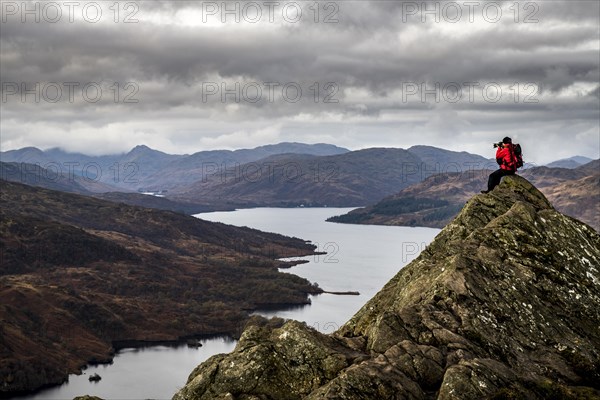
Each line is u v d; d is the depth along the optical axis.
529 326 31.17
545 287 33.84
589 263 36.00
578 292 34.09
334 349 29.03
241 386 27.20
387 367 26.62
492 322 30.73
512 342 30.00
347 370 26.28
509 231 37.06
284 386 27.34
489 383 25.58
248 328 30.08
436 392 26.33
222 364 28.12
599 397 26.05
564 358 29.77
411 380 26.23
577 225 38.28
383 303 37.59
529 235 36.84
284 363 28.03
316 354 28.28
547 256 35.84
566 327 31.77
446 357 27.91
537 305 32.53
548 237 36.97
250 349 28.33
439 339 29.12
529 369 28.53
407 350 27.88
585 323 32.62
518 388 25.47
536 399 25.56
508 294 32.66
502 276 33.81
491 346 29.36
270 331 29.97
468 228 40.31
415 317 30.61
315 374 27.62
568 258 35.97
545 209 40.88
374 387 25.50
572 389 26.66
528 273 34.38
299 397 27.02
